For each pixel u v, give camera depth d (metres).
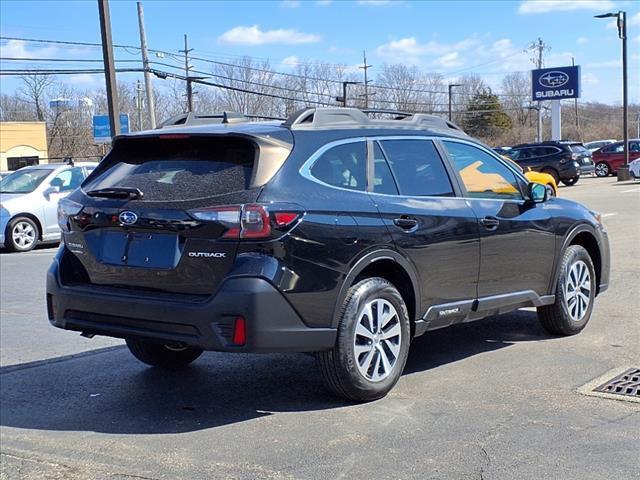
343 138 5.17
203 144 5.01
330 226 4.76
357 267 4.89
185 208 4.63
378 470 4.06
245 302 4.43
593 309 7.88
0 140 48.69
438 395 5.26
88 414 5.22
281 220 4.54
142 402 5.44
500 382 5.52
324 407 5.11
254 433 4.69
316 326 4.72
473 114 91.06
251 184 4.62
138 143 5.29
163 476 4.12
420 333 5.48
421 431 4.59
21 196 15.33
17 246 15.13
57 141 69.06
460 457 4.18
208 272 4.58
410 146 5.61
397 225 5.18
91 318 5.08
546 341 6.68
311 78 54.94
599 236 7.09
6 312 8.95
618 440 4.36
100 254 5.07
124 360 6.64
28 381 6.06
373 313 5.05
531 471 3.97
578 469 3.98
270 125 5.11
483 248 5.82
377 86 66.69
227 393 5.55
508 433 4.51
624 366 5.82
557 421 4.69
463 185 5.85
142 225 4.80
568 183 30.89
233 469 4.16
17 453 4.56
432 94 77.44
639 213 17.42
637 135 105.00
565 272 6.66
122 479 4.11
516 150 31.61
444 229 5.50
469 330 7.20
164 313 4.64
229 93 53.91
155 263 4.76
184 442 4.61
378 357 5.11
